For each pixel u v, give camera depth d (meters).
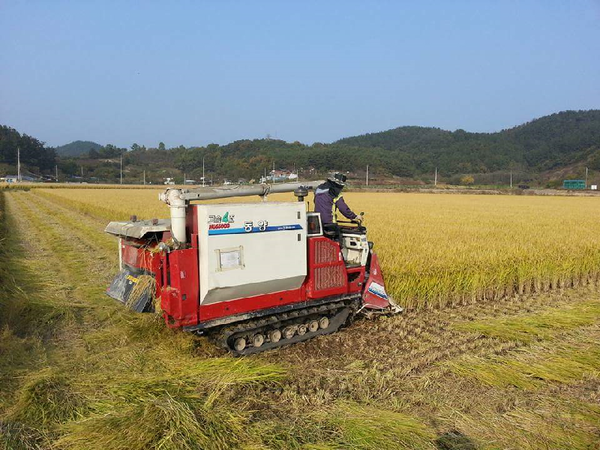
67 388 5.16
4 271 10.26
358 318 8.34
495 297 10.25
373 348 6.95
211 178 115.94
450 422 4.84
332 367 6.21
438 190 78.12
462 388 5.68
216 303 6.00
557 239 13.98
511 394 5.56
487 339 7.45
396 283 8.88
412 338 7.35
